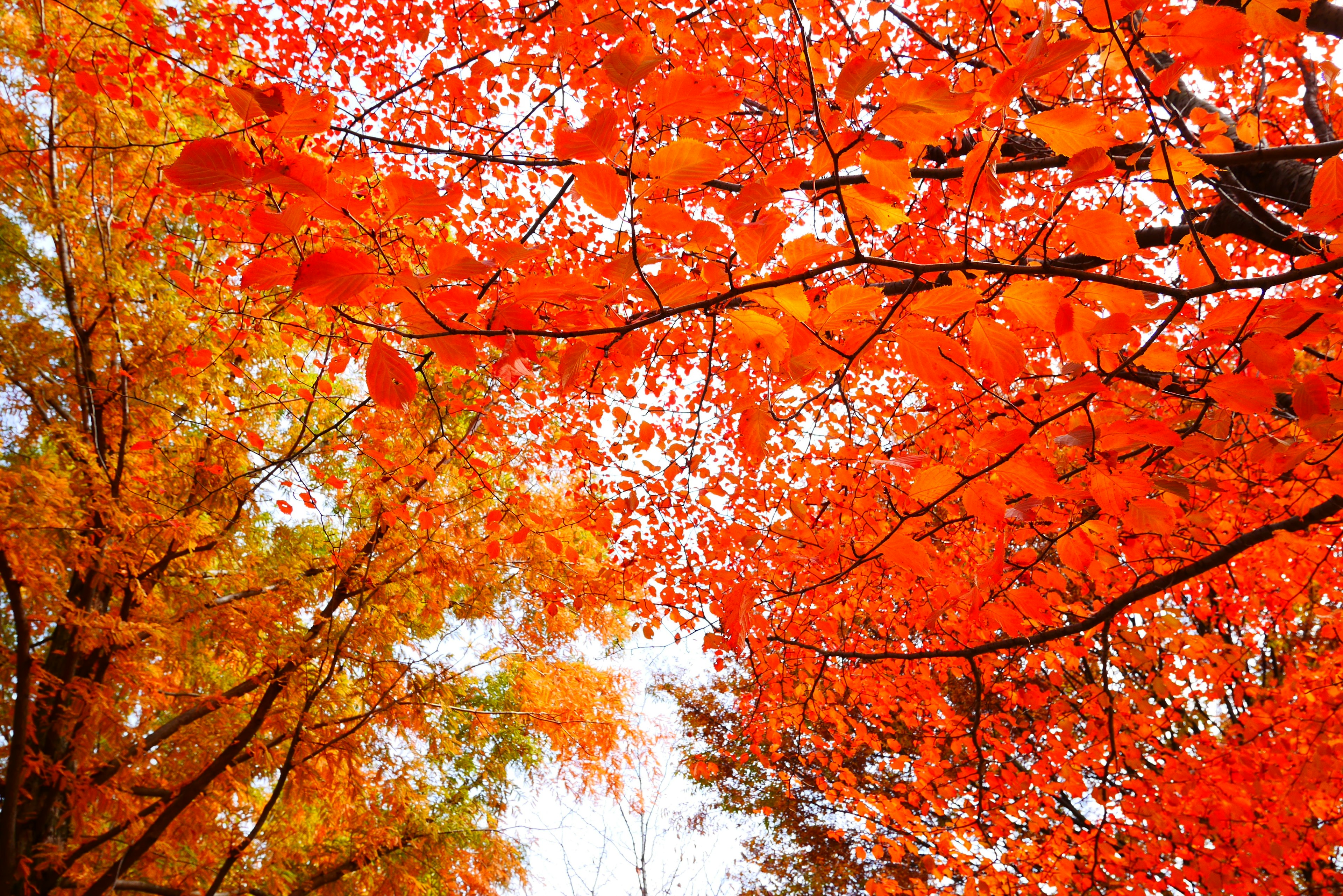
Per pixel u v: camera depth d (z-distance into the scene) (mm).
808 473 4316
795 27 3432
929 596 4148
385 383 1021
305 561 5930
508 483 6441
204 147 767
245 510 5859
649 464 5418
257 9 4184
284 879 6238
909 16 3164
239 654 5730
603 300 1051
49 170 5227
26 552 4312
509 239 4527
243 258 4730
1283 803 4039
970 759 5133
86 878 4770
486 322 1078
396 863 6512
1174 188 1305
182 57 4109
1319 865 4520
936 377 1179
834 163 958
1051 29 982
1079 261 2654
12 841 4332
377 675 5625
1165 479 1244
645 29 2939
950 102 886
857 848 5895
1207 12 1068
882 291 1023
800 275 1009
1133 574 3568
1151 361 1244
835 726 7961
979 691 4074
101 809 4703
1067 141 1065
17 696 4402
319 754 5332
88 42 5047
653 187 909
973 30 3191
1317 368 2434
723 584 4355
